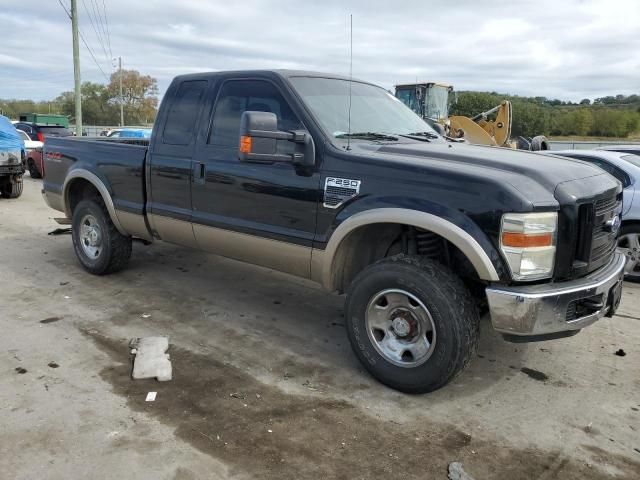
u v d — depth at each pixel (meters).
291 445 2.99
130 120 80.31
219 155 4.43
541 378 3.89
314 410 3.36
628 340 4.63
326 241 3.78
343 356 4.15
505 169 3.39
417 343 3.50
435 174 3.33
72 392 3.46
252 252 4.32
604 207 3.62
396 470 2.81
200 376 3.74
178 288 5.62
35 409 3.25
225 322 4.75
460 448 3.03
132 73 78.88
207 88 4.64
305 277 4.10
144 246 7.29
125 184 5.27
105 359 3.95
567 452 3.03
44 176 6.46
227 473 2.74
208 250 4.76
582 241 3.34
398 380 3.55
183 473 2.72
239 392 3.54
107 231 5.65
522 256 3.11
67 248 7.23
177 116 4.84
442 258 3.68
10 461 2.77
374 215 3.46
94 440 2.96
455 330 3.29
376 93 4.89
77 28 24.77
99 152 5.55
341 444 3.02
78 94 25.22
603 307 3.47
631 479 2.81
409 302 3.49
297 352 4.20
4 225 8.79
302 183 3.88
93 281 5.78
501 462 2.92
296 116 4.03
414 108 15.92
